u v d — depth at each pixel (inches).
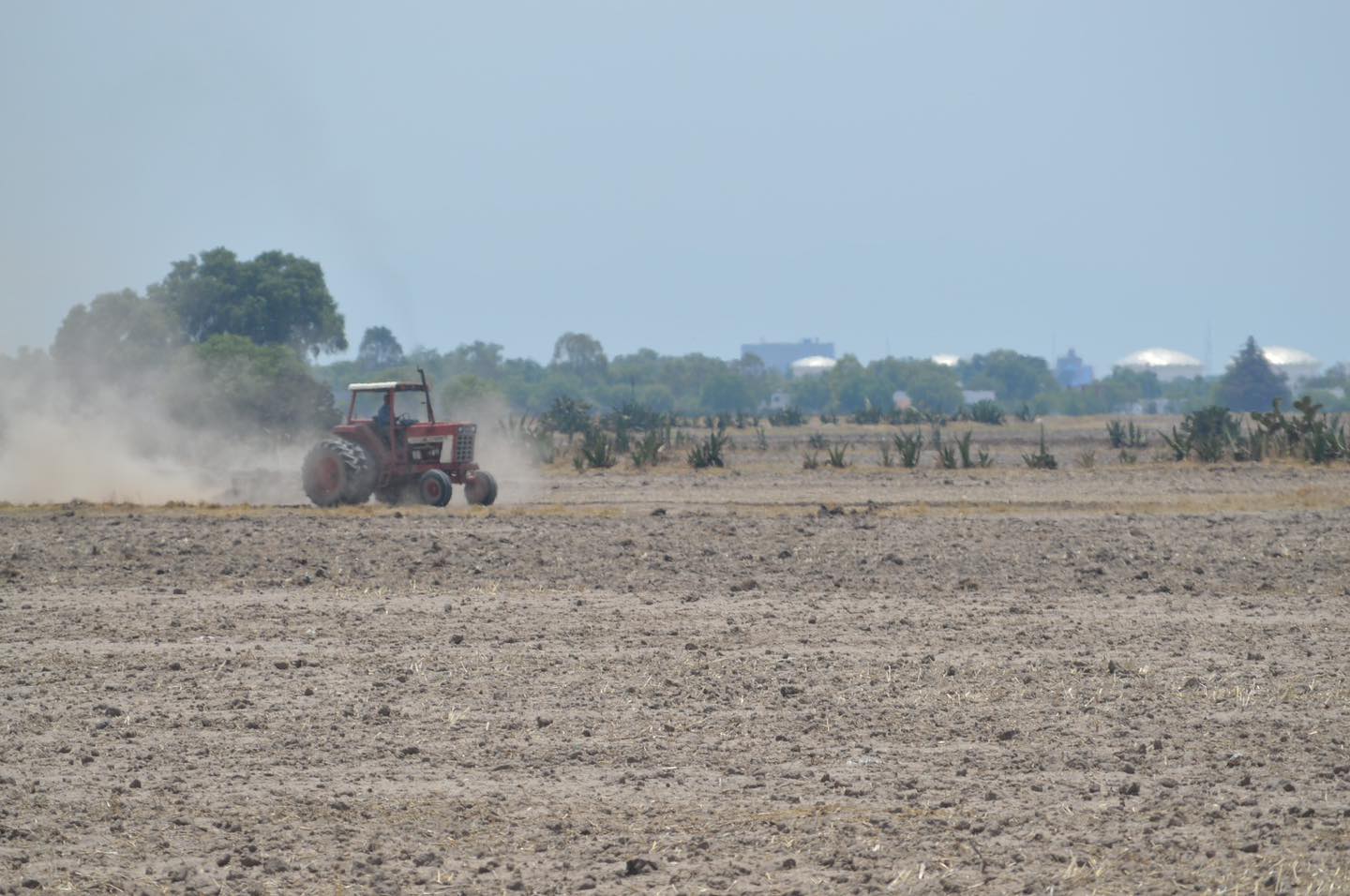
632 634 2148.1
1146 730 1568.7
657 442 6692.9
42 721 1624.0
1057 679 1824.6
